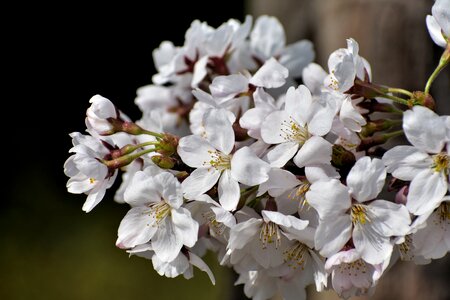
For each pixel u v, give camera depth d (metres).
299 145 0.60
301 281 0.62
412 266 0.77
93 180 0.61
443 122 0.57
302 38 0.88
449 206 0.59
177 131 0.73
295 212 0.60
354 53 0.60
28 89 1.92
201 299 1.48
